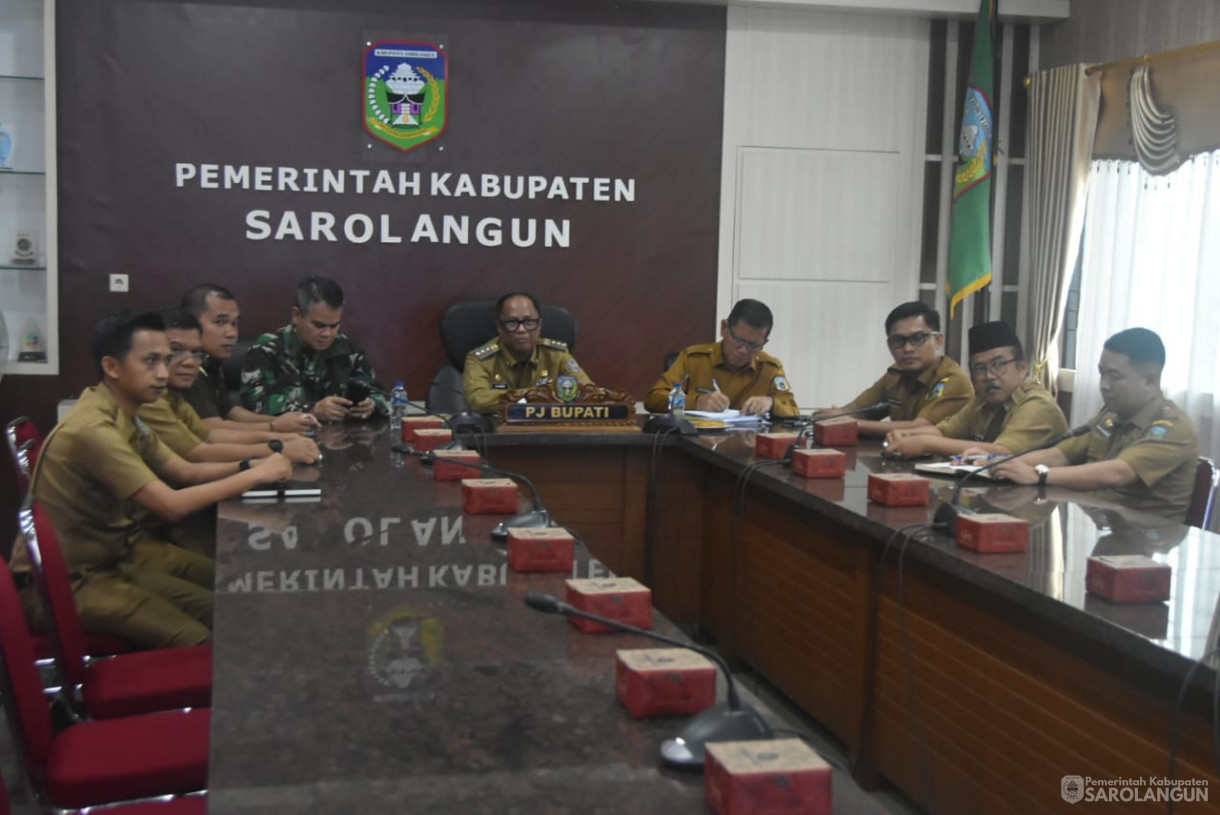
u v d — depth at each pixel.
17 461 2.97
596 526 3.99
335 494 2.66
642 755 1.15
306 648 1.48
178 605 2.86
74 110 5.09
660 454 4.00
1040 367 5.49
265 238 5.29
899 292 5.79
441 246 5.43
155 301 5.23
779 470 3.29
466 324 4.90
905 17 5.64
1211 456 4.54
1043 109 5.49
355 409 4.23
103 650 2.62
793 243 5.69
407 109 5.33
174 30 5.14
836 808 1.04
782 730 1.21
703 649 1.29
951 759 2.46
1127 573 1.90
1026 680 2.18
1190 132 4.66
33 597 2.55
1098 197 5.25
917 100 5.70
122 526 2.79
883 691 2.78
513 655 1.46
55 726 2.19
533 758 1.14
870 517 2.60
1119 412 3.09
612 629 1.56
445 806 1.03
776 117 5.61
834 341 5.77
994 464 3.05
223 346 4.03
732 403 4.62
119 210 5.17
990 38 5.38
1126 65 4.98
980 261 5.43
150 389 2.89
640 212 5.56
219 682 1.35
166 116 5.17
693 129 5.56
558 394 3.99
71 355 5.17
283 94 5.24
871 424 4.02
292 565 1.94
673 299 5.63
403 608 1.67
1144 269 4.96
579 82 5.46
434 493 2.68
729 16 5.53
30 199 5.09
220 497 2.59
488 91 5.39
